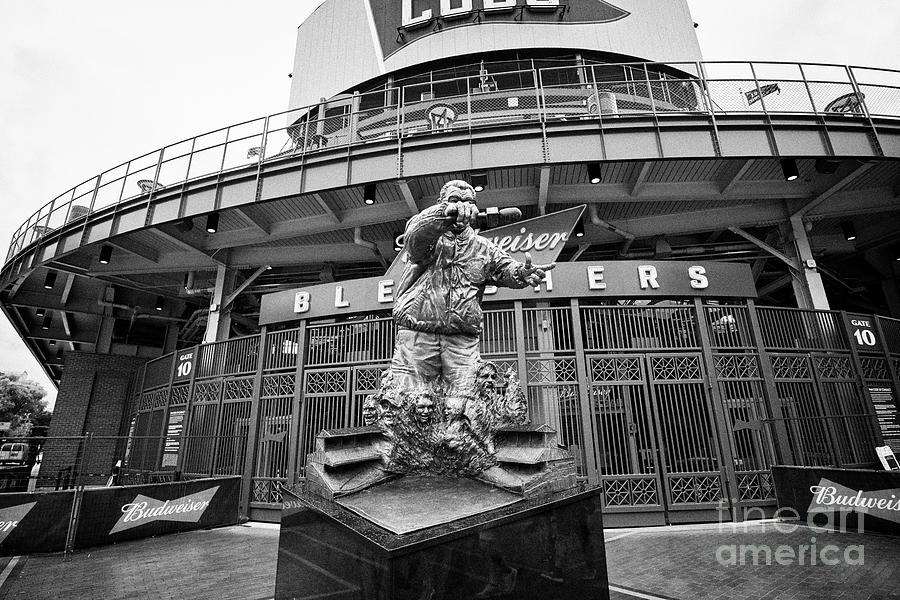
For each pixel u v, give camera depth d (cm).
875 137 1142
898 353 1171
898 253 1652
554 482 321
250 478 1003
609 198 1312
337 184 1217
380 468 346
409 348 381
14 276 1648
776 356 999
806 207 1322
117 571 620
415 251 365
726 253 1495
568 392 957
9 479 1302
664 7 1938
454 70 1822
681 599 488
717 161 1210
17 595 533
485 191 1328
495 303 1054
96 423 1908
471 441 344
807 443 965
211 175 1328
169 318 2019
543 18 1858
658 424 915
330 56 2125
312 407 1026
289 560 325
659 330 1005
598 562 326
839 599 474
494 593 258
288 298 1140
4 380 4912
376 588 222
